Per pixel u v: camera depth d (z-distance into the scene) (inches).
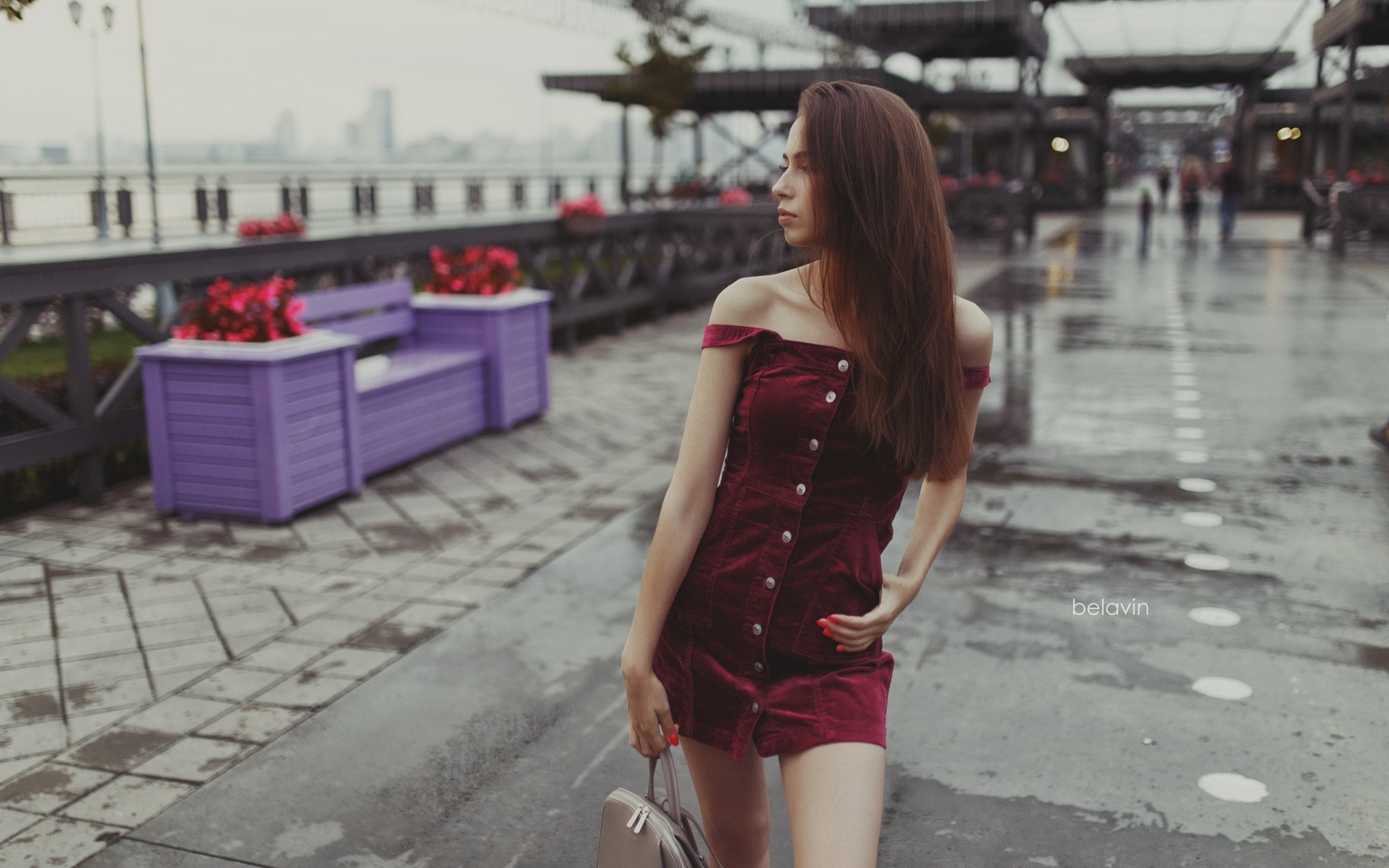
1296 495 214.7
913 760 116.5
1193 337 411.5
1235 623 152.0
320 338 217.8
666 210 522.9
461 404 271.7
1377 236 833.5
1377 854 97.9
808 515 61.4
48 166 816.9
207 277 258.1
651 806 62.1
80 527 205.3
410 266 354.0
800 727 60.0
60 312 217.2
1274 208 1362.0
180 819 107.0
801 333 61.1
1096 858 98.7
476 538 197.3
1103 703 128.8
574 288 442.0
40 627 156.8
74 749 121.4
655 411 312.7
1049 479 228.5
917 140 60.7
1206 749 117.6
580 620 158.2
